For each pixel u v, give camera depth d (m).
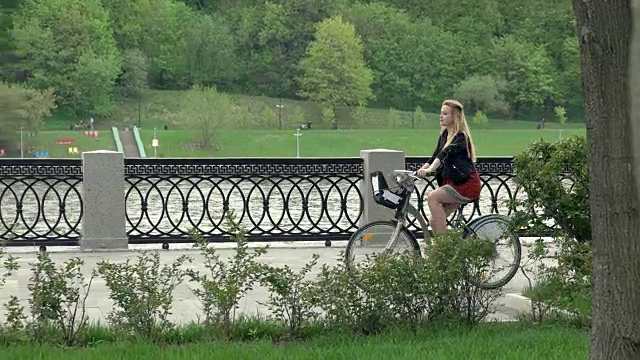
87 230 26.86
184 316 17.50
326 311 15.79
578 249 16.59
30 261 24.88
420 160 28.55
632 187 10.60
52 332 15.01
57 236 27.58
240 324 15.70
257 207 37.81
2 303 18.70
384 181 21.16
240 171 28.41
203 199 28.31
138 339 14.73
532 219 17.89
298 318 15.70
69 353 13.91
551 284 16.64
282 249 27.94
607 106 10.50
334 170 28.78
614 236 10.78
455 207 21.17
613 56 10.38
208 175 28.25
